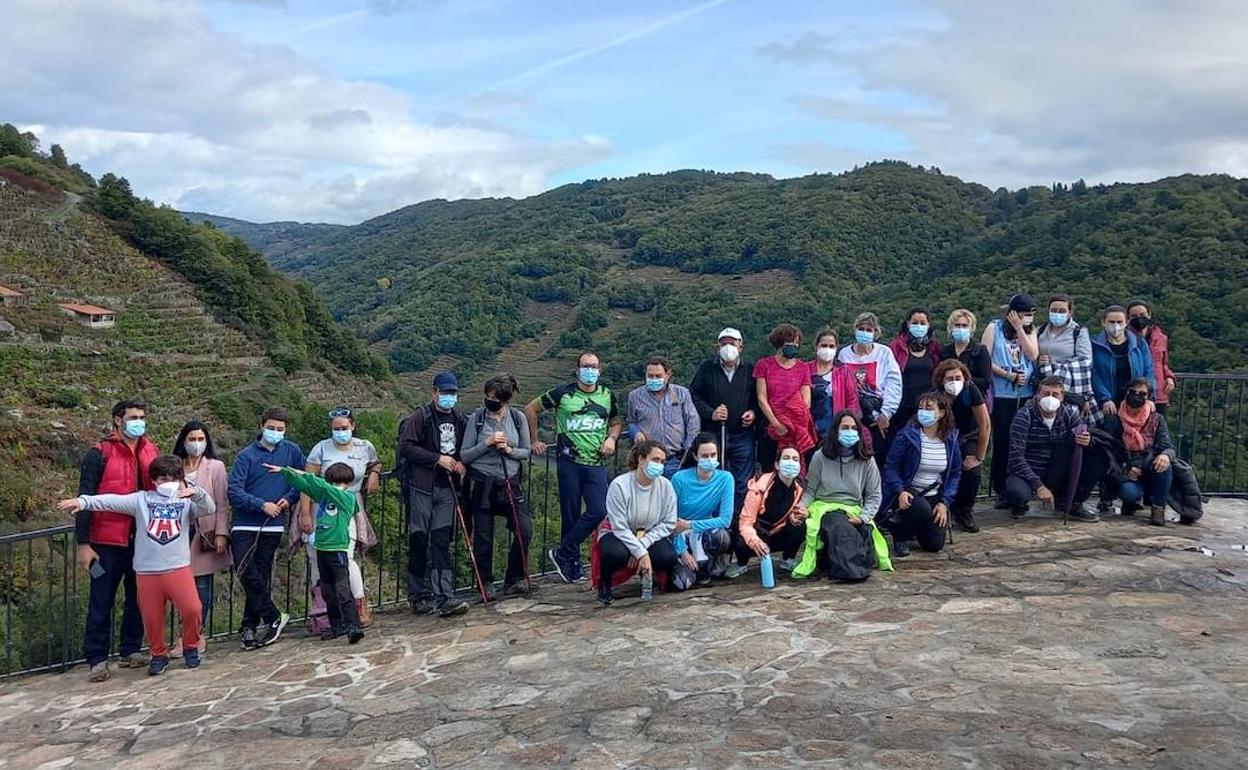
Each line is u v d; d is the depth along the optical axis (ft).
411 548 22.08
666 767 11.71
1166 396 25.71
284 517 22.25
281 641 21.79
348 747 13.88
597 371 22.95
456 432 22.04
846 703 13.41
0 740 16.35
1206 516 25.12
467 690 16.05
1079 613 17.04
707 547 21.27
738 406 23.31
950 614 17.47
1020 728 11.94
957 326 24.16
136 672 20.58
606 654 17.07
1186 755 10.83
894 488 22.02
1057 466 24.43
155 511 19.45
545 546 25.59
